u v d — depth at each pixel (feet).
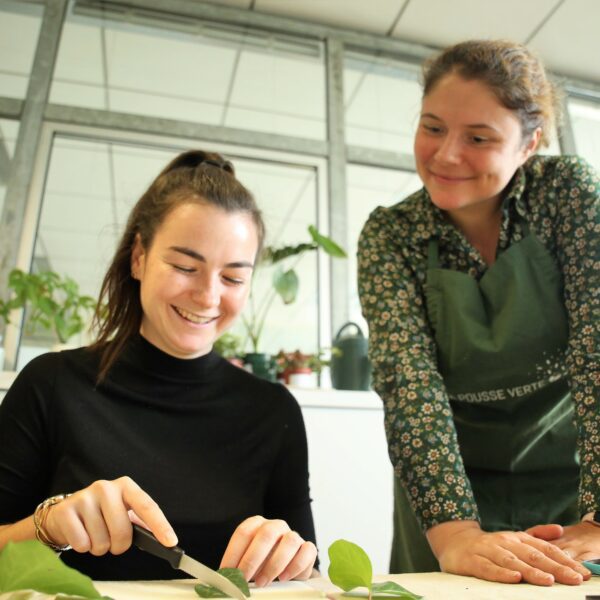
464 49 2.70
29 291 5.68
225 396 2.89
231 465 2.74
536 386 2.87
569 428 2.98
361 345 6.00
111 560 2.36
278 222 8.04
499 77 2.53
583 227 2.64
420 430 2.40
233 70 8.16
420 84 2.96
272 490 2.88
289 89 8.30
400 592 1.34
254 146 7.72
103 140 7.31
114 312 2.90
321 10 8.27
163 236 2.58
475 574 1.81
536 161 2.92
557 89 3.02
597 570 1.79
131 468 2.53
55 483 2.44
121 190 7.68
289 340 7.29
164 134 7.48
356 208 8.45
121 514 1.67
